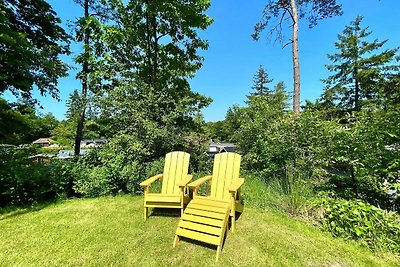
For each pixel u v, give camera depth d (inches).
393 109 140.7
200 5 281.0
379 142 132.0
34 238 108.3
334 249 98.2
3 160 184.9
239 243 102.0
